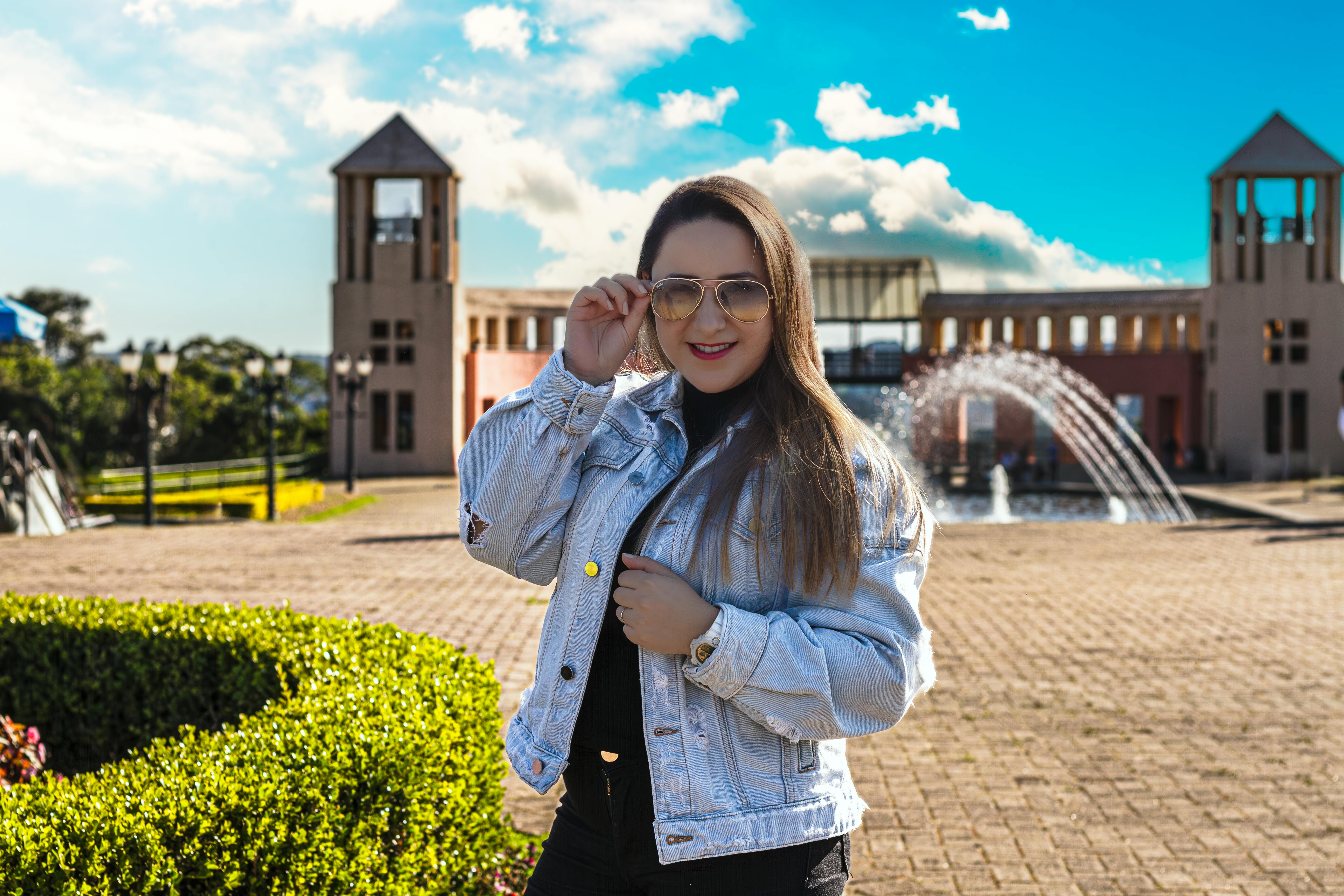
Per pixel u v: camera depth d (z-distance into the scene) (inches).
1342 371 1450.5
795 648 59.6
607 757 67.2
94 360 1852.9
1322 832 176.7
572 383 65.8
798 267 66.0
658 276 67.1
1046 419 1589.6
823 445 62.9
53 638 161.8
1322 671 299.3
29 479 658.8
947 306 1723.7
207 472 1113.4
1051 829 179.3
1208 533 693.9
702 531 62.7
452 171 1473.9
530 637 343.6
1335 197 1471.5
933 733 238.5
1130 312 1651.1
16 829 81.3
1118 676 294.5
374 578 468.8
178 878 85.7
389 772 106.5
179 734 152.8
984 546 618.8
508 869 142.6
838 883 66.1
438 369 1478.8
